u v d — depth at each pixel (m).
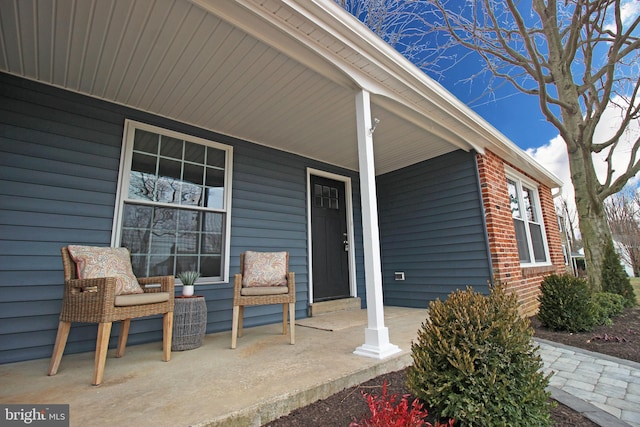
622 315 4.29
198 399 1.62
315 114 3.57
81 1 1.95
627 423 1.66
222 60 2.59
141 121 3.34
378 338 2.43
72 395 1.70
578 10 4.29
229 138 4.06
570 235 15.61
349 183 5.55
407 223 5.32
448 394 1.56
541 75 4.31
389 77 2.90
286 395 1.69
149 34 2.26
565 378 2.38
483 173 4.51
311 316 4.38
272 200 4.37
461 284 4.55
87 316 2.02
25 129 2.68
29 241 2.59
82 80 2.80
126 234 3.12
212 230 3.74
